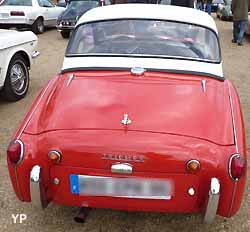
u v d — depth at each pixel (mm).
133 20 3607
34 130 2621
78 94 2869
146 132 2471
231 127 2613
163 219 3057
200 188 2455
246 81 7102
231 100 2957
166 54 3418
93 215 3092
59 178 2527
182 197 2479
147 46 3473
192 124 2551
